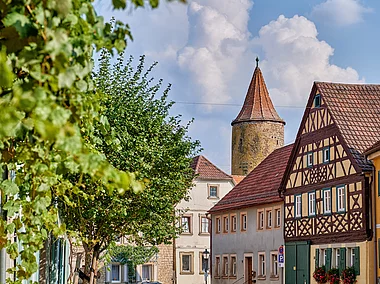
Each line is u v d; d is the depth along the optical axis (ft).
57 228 21.91
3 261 26.48
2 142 16.35
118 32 14.24
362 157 125.29
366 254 119.96
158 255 211.00
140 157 84.53
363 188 121.70
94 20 13.80
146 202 84.38
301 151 146.10
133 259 199.82
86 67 13.73
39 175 17.80
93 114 18.75
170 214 91.86
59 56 11.85
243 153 331.16
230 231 178.29
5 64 11.36
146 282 175.52
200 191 224.53
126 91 89.35
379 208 118.21
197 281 217.77
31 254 20.17
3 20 12.29
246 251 169.27
